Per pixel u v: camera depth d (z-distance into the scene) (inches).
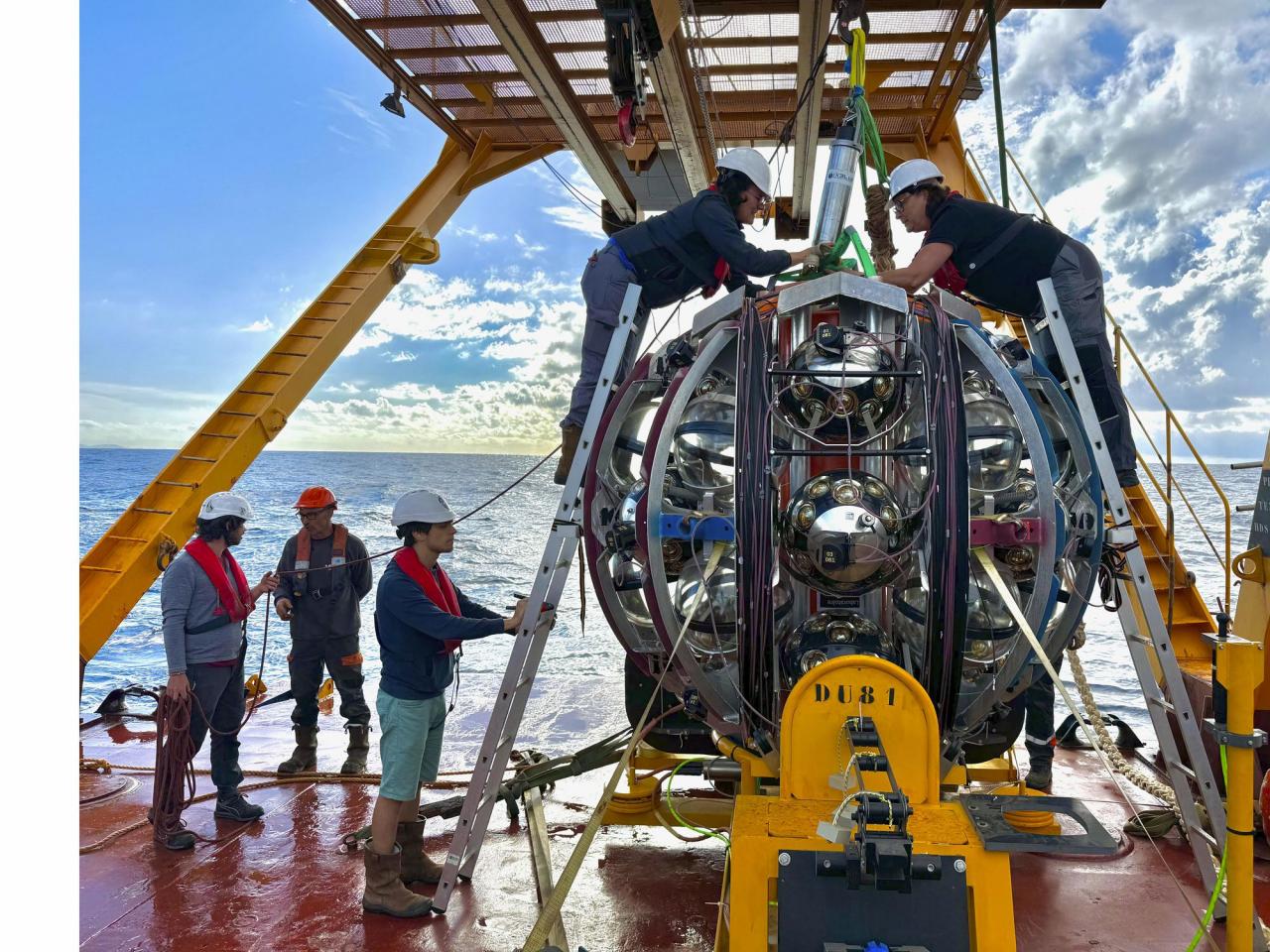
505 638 534.3
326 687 334.0
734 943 112.0
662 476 142.1
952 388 135.0
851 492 131.5
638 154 380.8
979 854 111.3
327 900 170.4
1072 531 148.3
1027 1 299.0
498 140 395.5
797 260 166.9
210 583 208.4
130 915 164.9
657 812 185.6
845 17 190.7
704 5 291.9
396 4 305.7
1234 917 125.0
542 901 167.8
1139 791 225.0
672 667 153.4
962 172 370.3
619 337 167.6
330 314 355.3
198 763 264.4
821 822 110.0
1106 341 169.3
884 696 123.8
